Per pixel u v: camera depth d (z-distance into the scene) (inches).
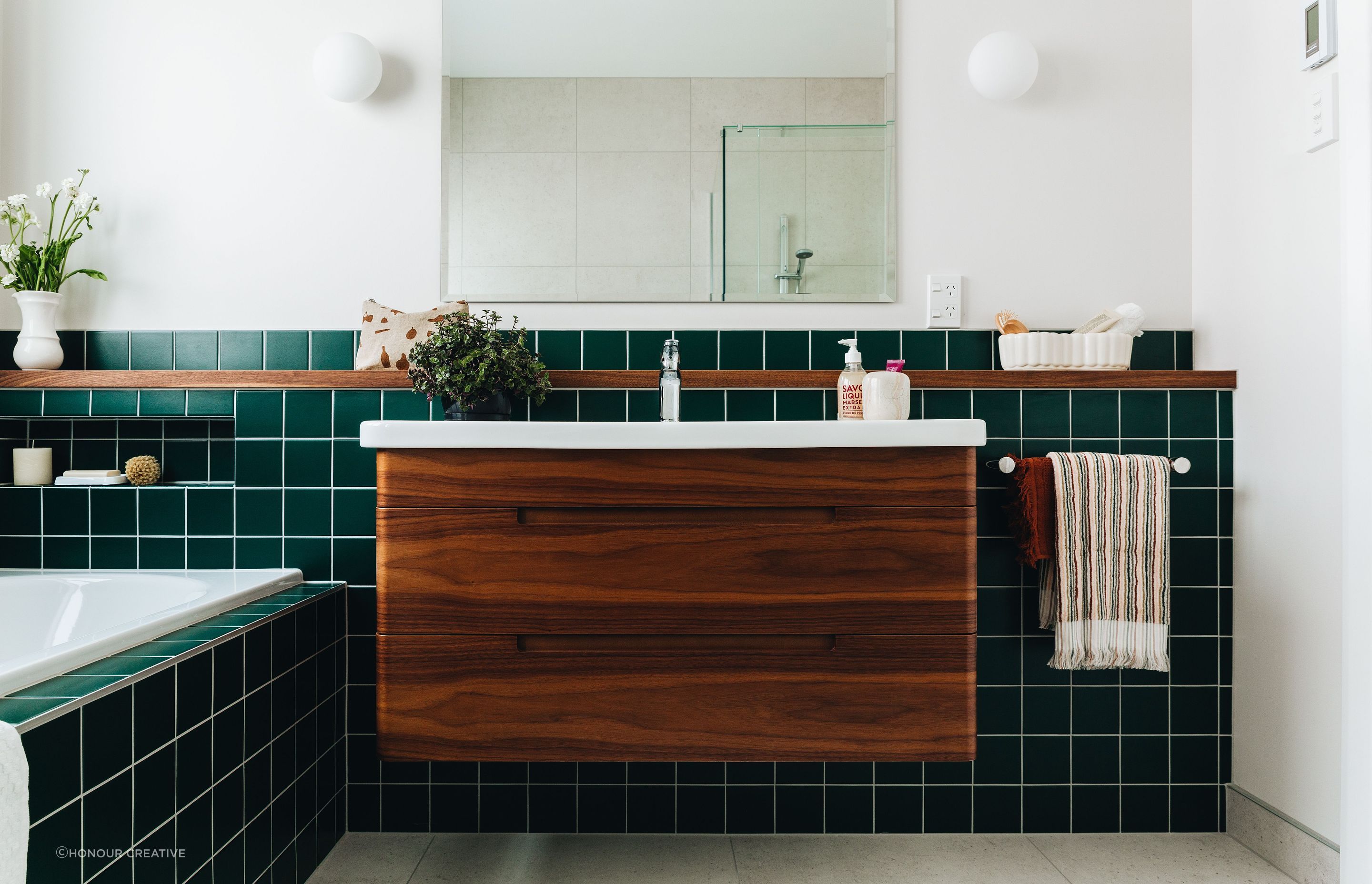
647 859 63.7
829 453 49.9
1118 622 62.6
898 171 72.0
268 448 67.9
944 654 49.7
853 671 49.6
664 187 72.0
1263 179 63.7
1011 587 68.5
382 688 49.5
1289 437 61.6
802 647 49.8
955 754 49.5
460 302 69.2
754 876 61.2
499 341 62.4
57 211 71.3
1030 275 71.7
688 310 71.8
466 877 60.6
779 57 72.1
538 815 68.0
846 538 49.7
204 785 44.9
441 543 49.7
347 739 67.5
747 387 69.5
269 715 53.0
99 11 71.7
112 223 71.4
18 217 68.6
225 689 47.2
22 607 62.6
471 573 49.6
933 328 71.5
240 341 71.1
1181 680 68.3
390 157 71.7
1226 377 67.4
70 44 71.7
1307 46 58.8
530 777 68.0
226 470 73.5
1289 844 61.0
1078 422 68.5
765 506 49.8
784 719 49.6
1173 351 71.4
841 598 49.6
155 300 71.4
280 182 71.6
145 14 71.7
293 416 67.9
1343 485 53.6
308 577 67.7
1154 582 62.5
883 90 71.8
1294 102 60.4
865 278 71.8
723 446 49.1
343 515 67.7
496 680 49.5
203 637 46.4
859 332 71.3
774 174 72.0
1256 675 65.3
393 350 67.9
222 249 71.5
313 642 60.6
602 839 67.0
